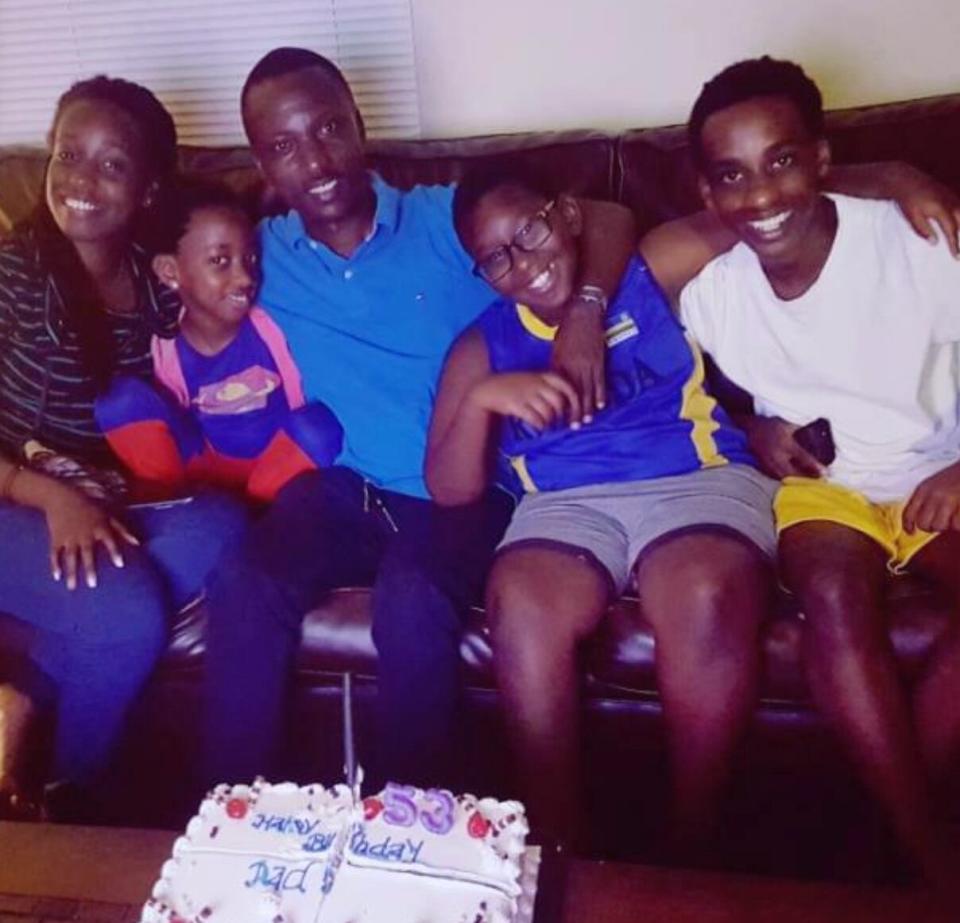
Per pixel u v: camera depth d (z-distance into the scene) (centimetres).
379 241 181
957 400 167
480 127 225
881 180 167
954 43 205
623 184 190
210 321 184
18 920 111
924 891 111
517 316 176
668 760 169
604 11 211
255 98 175
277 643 167
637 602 164
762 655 159
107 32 231
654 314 175
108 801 182
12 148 208
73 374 186
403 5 219
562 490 176
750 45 210
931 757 158
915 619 155
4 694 175
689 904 109
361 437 185
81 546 172
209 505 182
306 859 115
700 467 174
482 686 168
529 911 109
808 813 170
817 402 169
